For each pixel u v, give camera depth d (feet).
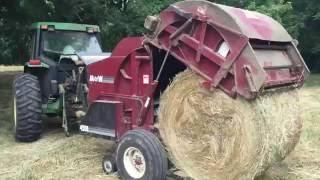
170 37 15.84
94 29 27.22
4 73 58.70
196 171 15.28
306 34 64.13
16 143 23.27
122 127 17.88
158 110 16.43
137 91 17.38
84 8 38.19
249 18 15.70
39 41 25.80
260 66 13.61
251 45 14.96
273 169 18.30
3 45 52.54
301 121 17.39
